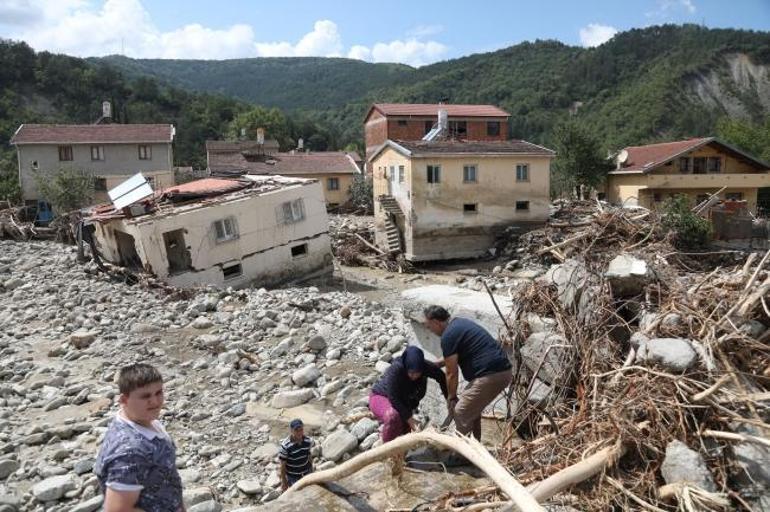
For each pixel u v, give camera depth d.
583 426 4.72
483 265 28.36
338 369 10.48
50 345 12.52
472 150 29.30
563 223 28.25
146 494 3.00
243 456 7.69
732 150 35.97
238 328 13.09
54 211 36.84
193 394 9.71
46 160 38.84
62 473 7.15
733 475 3.93
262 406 9.23
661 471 4.05
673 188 35.28
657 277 5.77
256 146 59.81
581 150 37.88
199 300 15.24
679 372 4.45
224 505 6.56
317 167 49.84
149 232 17.98
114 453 2.95
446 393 5.76
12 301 16.39
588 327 5.50
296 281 21.62
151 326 13.25
